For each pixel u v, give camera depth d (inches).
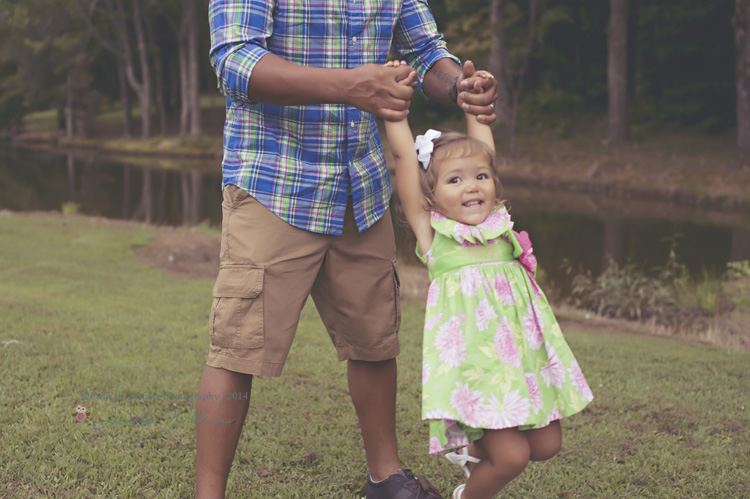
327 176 83.1
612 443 118.6
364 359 91.2
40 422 110.1
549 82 1417.3
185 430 112.7
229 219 83.7
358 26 83.1
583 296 366.0
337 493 96.0
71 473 94.9
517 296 79.5
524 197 883.4
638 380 162.4
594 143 1161.4
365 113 86.2
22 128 2130.9
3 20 1652.3
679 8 1259.2
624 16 1145.4
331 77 72.4
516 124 1312.7
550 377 79.0
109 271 305.6
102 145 1668.3
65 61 1820.9
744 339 256.5
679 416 134.4
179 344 172.4
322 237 85.0
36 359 144.1
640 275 409.7
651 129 1232.8
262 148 82.0
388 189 91.0
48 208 710.5
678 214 746.2
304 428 118.5
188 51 1895.9
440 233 81.4
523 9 1397.6
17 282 251.0
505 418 73.4
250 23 76.9
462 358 76.6
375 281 89.7
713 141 1127.6
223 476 82.9
